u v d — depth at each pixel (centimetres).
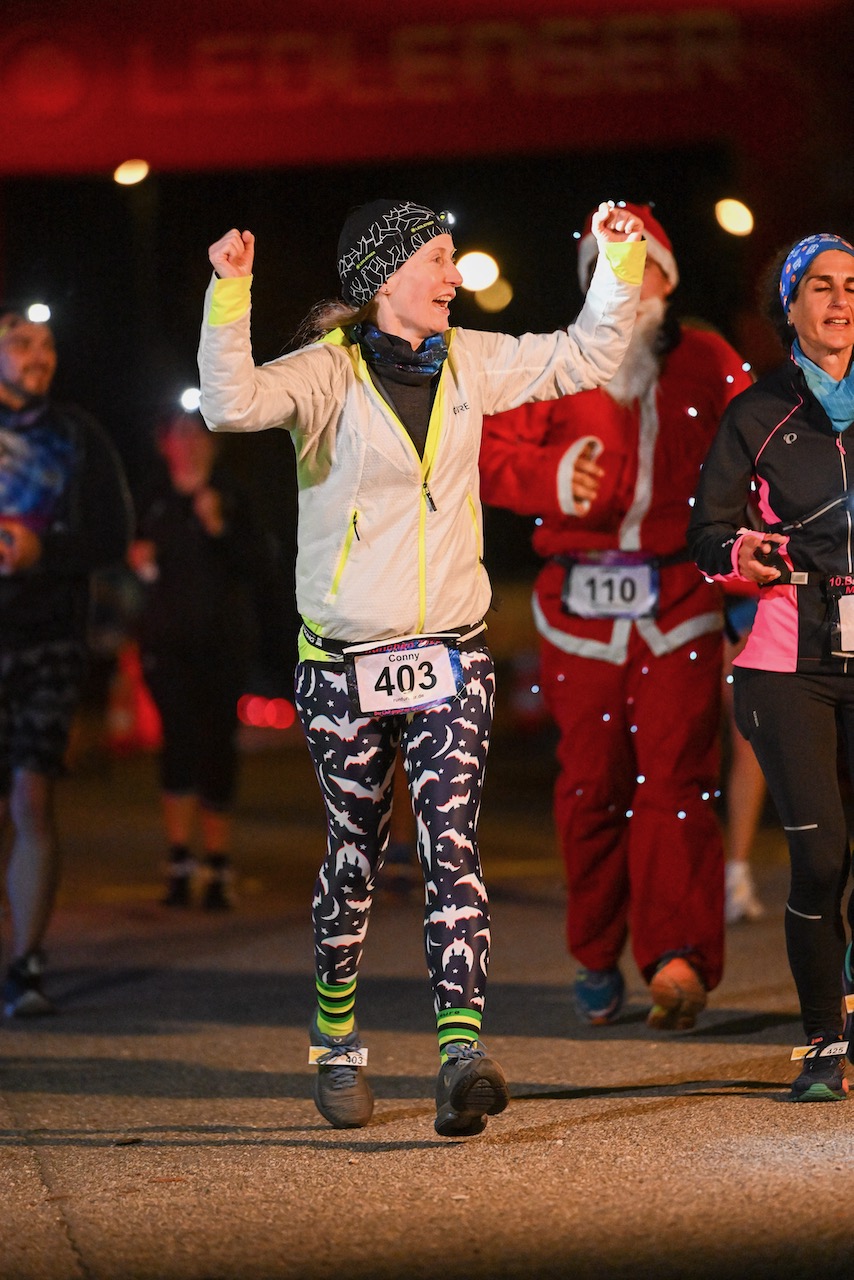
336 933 998
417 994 1447
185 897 1995
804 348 1003
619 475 1230
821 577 995
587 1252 784
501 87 3061
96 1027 1370
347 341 959
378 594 945
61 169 3092
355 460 940
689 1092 1063
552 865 2225
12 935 1432
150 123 3061
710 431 1230
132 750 3791
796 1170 877
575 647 1254
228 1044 1289
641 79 3044
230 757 1970
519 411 1238
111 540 1452
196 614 1945
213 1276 780
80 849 2484
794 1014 1288
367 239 951
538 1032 1272
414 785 955
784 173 3050
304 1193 891
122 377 3628
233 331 880
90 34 3038
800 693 998
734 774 1731
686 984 1218
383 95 3067
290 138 3086
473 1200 865
